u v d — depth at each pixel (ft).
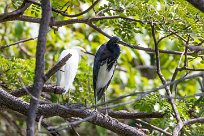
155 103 33.40
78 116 28.68
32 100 18.15
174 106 30.30
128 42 37.88
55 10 28.81
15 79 36.52
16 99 28.48
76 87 40.11
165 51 33.47
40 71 18.57
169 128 34.19
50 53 50.57
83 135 48.70
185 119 32.68
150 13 32.14
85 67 41.78
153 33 31.01
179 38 32.73
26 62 38.93
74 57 37.68
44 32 18.88
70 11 44.42
